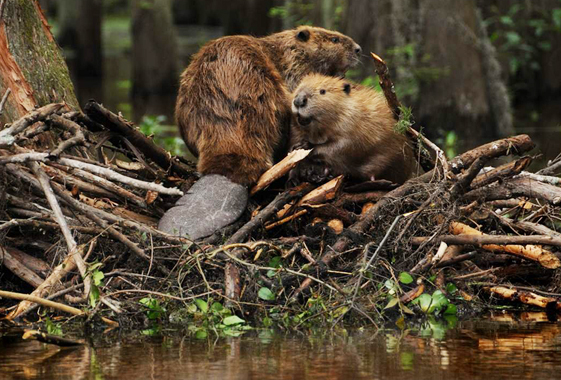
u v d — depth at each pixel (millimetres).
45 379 6629
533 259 9586
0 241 9500
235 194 10164
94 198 10477
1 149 9570
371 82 25125
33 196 9992
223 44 11242
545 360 7125
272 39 12953
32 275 9336
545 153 20750
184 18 58719
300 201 10273
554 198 9945
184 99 11250
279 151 11305
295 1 33250
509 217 11172
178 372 6789
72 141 9586
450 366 6934
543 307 9422
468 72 26625
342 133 10852
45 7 50562
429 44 26797
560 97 36219
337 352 7414
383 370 6824
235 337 8047
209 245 9477
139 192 10891
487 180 10172
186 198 10133
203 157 10766
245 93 10812
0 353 7480
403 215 9836
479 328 8422
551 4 35188
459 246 9812
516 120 29609
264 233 10008
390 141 11078
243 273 9242
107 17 73062
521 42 35094
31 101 11414
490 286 9727
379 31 27562
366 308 8953
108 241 9586
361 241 9680
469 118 26656
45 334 7746
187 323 8680
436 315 9055
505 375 6672
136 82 39281
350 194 10664
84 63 46875
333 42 13156
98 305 8547
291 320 8773
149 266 9156
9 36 11484
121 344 7785
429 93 26938
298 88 10898
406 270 9531
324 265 9266
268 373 6746
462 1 26719
